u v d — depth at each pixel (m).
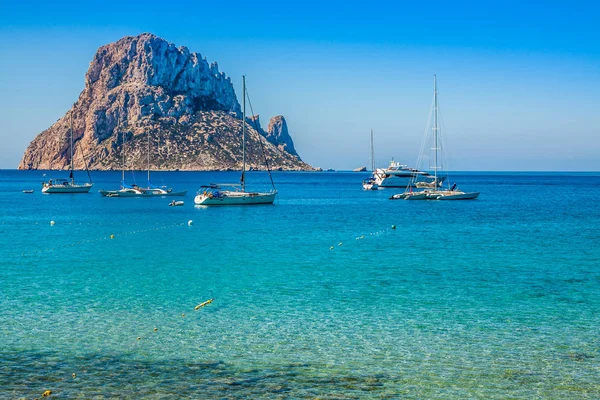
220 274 38.81
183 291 33.78
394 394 19.97
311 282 36.34
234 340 25.09
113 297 32.25
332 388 20.34
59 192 149.62
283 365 22.33
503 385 20.72
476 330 26.58
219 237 59.38
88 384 20.42
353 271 40.00
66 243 54.59
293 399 19.44
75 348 23.95
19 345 24.20
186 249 50.50
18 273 39.03
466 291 33.97
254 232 64.12
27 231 65.25
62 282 36.06
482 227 70.00
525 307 30.50
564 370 22.03
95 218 82.25
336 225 72.25
